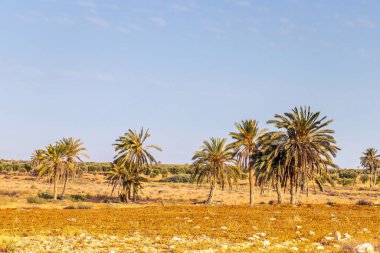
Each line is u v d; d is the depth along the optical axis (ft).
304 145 140.97
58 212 94.99
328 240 54.39
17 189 241.55
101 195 221.87
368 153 385.91
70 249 47.34
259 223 72.18
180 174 434.71
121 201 190.80
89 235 57.88
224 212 96.32
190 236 57.41
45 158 198.90
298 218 77.61
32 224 69.51
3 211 95.86
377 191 299.38
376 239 55.72
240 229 64.64
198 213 92.99
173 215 87.81
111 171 192.34
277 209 106.73
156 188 296.10
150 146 196.44
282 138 144.97
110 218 80.33
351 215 88.43
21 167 428.56
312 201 187.93
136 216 85.46
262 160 149.38
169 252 46.50
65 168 201.05
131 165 192.13
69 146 202.69
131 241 52.65
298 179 142.72
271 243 53.11
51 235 57.93
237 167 180.04
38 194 203.31
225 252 45.75
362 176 430.61
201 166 177.47
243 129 162.30
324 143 141.49
